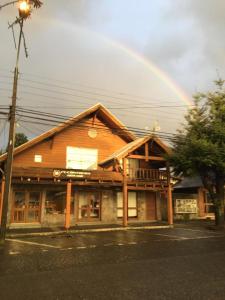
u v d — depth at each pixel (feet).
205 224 83.30
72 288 24.02
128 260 35.17
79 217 78.28
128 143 92.38
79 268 31.19
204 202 103.40
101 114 88.43
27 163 77.25
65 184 72.84
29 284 25.40
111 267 31.42
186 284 24.67
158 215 90.33
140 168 88.02
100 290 23.36
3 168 73.41
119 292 22.79
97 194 81.46
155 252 40.65
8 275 28.66
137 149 86.79
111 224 79.46
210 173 84.48
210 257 36.73
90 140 86.74
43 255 39.29
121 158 76.38
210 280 25.84
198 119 78.95
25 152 77.61
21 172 67.26
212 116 78.74
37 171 68.64
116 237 57.67
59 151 81.92
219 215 78.13
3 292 23.26
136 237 57.62
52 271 30.01
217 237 57.67
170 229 72.43
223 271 29.14
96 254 39.52
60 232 63.77
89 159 85.51
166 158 80.18
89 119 87.45
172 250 42.27
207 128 77.46
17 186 72.28
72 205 77.97
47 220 74.08
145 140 79.56
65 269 30.83
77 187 79.00
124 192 75.51
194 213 100.48
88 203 79.97
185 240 53.26
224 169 74.33
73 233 64.28
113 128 90.48
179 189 112.88
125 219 74.38
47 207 74.90
